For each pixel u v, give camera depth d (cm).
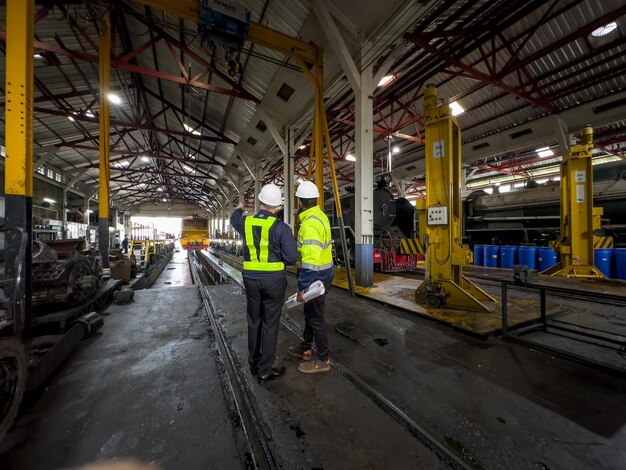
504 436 170
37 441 167
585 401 206
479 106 1107
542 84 915
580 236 703
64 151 1617
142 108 1577
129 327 379
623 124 1092
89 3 608
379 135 1305
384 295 533
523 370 254
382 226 877
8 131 260
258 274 233
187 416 191
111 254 738
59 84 1076
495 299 496
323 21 616
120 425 182
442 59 793
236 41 589
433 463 151
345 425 182
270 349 236
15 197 259
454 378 241
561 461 150
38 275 335
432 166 459
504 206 1184
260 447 162
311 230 238
